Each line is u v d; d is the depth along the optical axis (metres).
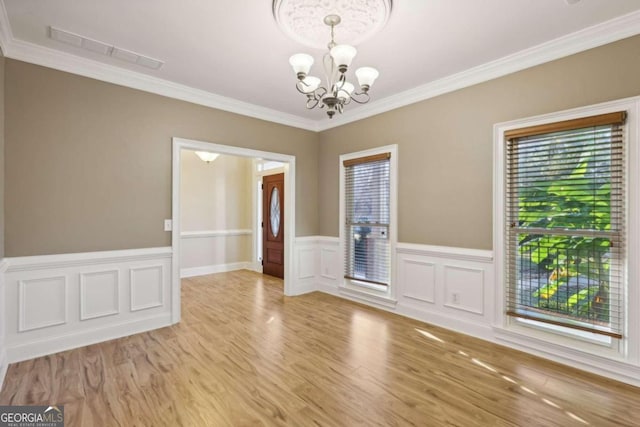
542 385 2.22
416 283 3.54
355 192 4.32
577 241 2.51
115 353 2.71
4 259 2.49
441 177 3.31
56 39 2.51
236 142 3.92
